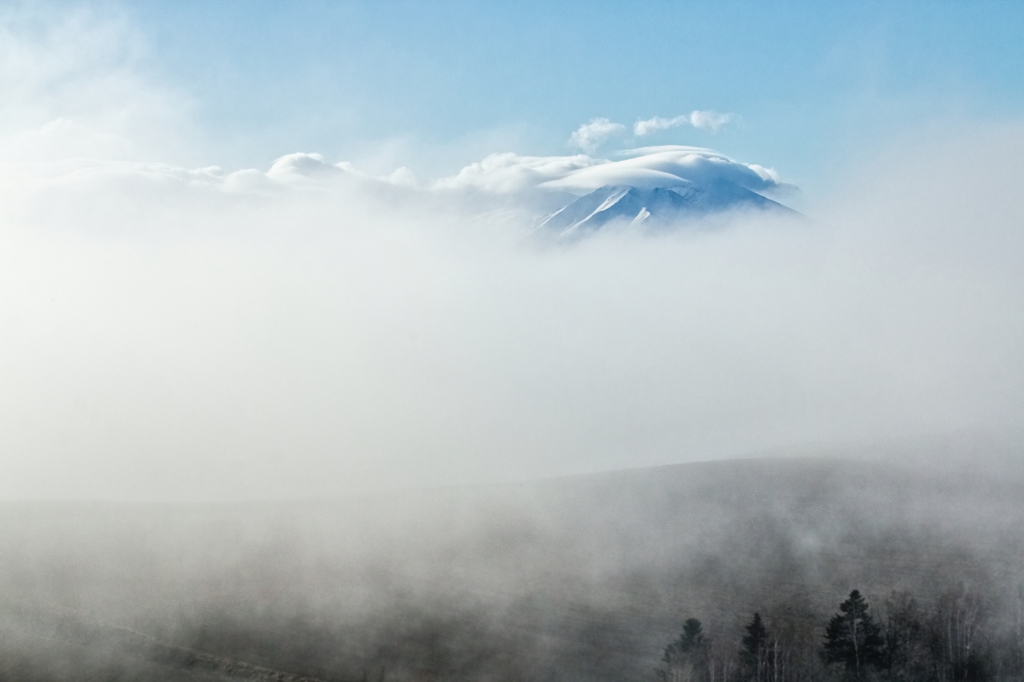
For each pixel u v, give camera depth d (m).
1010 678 74.69
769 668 77.94
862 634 78.38
